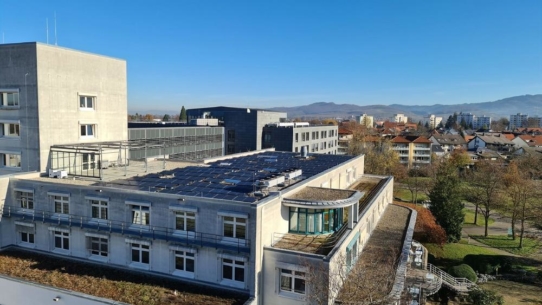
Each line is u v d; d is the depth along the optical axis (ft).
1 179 113.91
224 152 319.47
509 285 148.97
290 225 102.83
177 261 96.63
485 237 211.61
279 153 210.18
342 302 80.28
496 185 243.19
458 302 131.13
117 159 160.45
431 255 172.04
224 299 85.40
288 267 85.81
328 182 143.64
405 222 150.41
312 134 344.08
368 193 156.56
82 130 143.64
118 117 159.43
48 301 88.28
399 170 338.75
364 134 458.50
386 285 83.97
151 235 96.27
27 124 126.93
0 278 94.58
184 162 165.58
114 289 88.84
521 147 467.93
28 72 124.67
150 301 83.41
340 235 99.25
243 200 92.22
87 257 106.01
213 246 90.02
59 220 107.55
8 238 115.75
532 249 193.06
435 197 198.18
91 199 105.09
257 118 317.01
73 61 136.67
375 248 117.08
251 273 86.22
